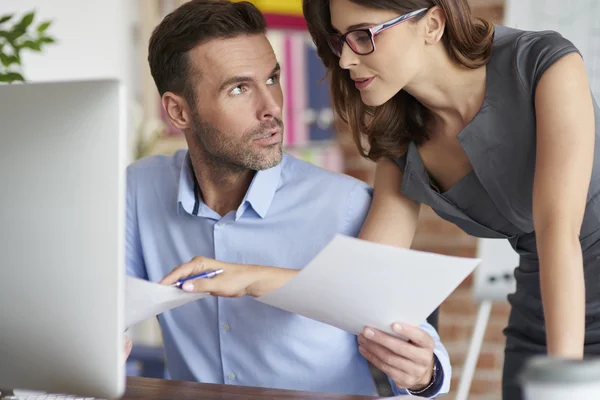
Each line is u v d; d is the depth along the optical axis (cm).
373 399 160
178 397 164
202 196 213
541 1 329
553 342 150
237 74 194
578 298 152
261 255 209
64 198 137
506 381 223
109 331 137
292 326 205
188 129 206
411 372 172
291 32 462
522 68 185
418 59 183
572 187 165
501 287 319
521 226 207
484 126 193
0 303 144
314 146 474
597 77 327
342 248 147
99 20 462
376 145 208
